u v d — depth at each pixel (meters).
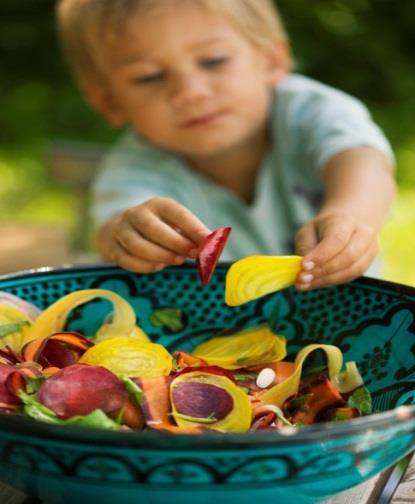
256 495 0.58
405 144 4.19
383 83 4.69
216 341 0.94
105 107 1.89
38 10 5.23
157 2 1.58
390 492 0.78
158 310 0.99
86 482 0.58
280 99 1.75
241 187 1.81
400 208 3.58
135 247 0.95
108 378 0.68
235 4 1.63
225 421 0.68
